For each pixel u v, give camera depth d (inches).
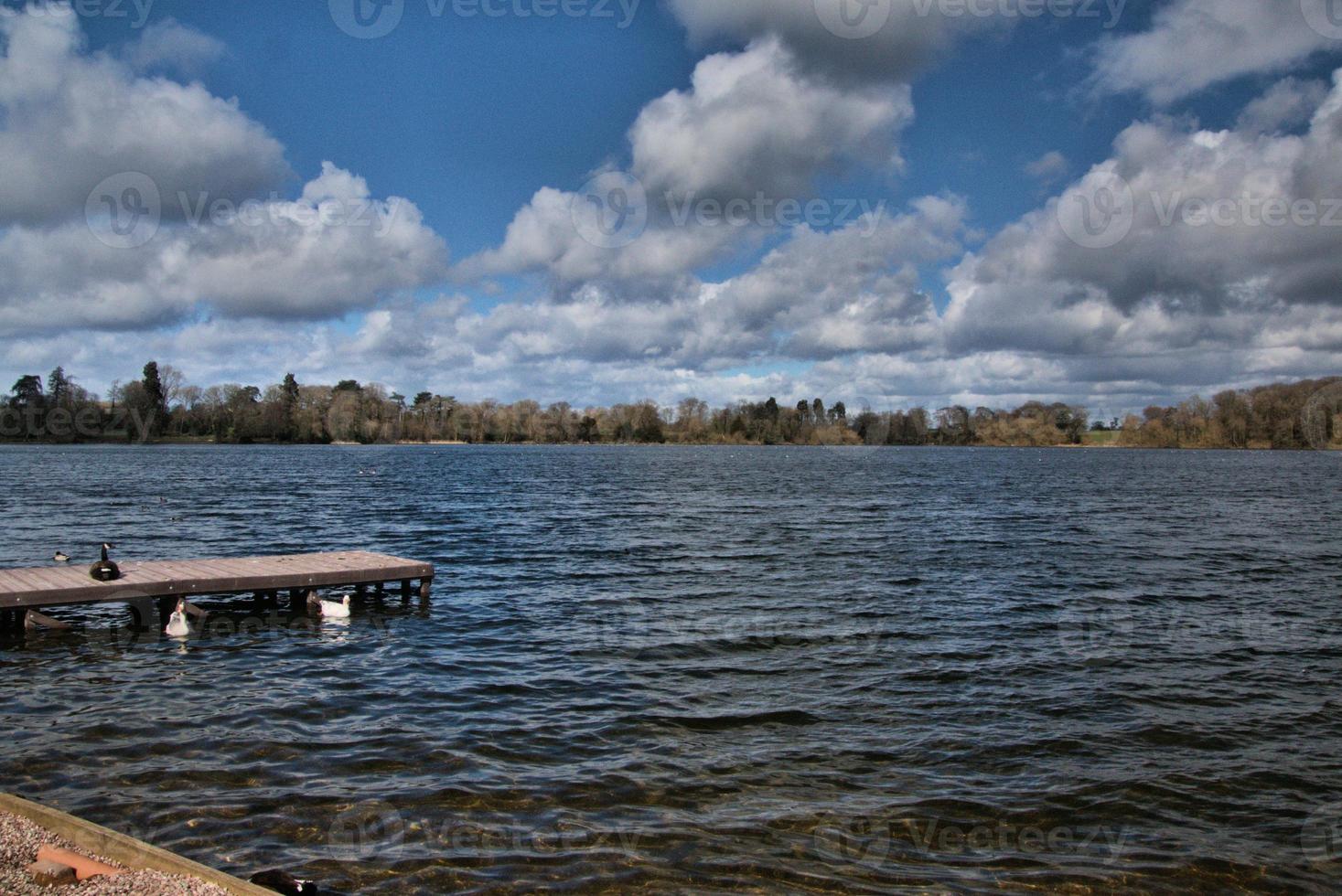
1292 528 1521.9
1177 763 452.4
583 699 536.4
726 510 1795.0
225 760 433.1
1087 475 3481.8
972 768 441.1
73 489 2194.9
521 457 5374.0
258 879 315.6
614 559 1103.0
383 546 1214.3
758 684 573.0
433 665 610.2
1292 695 565.3
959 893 324.5
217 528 1406.3
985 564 1084.5
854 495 2283.5
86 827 285.0
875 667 613.3
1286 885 337.1
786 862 343.0
